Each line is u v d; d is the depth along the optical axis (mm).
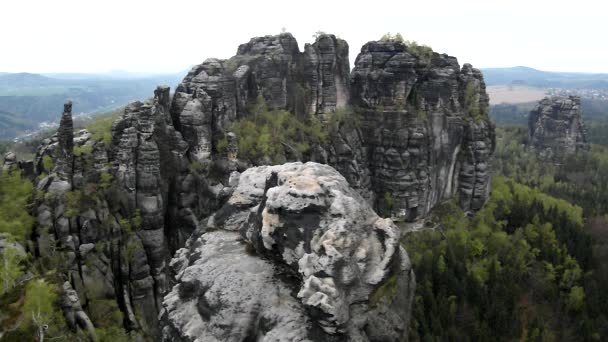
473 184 113250
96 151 69000
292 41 106438
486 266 96062
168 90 79375
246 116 95250
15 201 62500
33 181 67688
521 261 97500
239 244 35344
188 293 32219
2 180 63875
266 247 30922
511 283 88688
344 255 27656
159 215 72562
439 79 107125
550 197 133125
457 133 110562
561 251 103375
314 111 105375
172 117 82500
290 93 105062
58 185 64000
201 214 79250
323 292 25594
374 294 28453
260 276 30672
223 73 89375
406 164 103938
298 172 34406
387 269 28641
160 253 72938
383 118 106000
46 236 61344
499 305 81188
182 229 78938
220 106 86500
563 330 82000
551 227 109062
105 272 65375
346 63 112875
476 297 84188
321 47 105875
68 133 64875
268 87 100188
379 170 107062
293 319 27125
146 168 71000
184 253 39812
